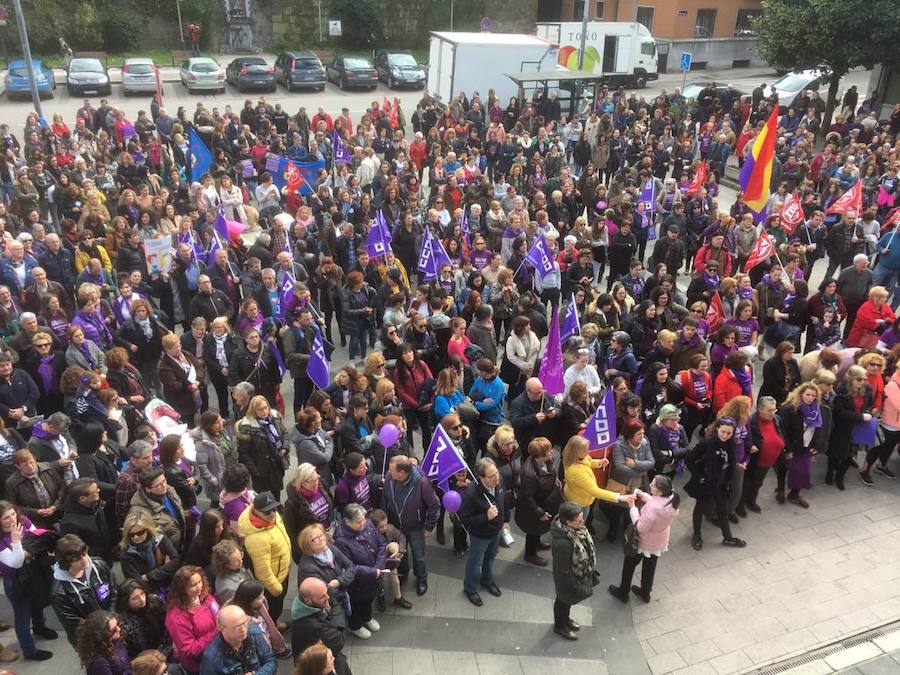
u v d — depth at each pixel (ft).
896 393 30.86
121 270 38.75
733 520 29.43
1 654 22.04
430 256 40.42
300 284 32.65
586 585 22.41
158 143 62.90
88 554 21.47
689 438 31.73
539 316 36.81
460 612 24.63
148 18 142.82
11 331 32.04
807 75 99.45
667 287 36.65
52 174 55.88
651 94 118.42
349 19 150.61
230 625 16.94
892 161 58.70
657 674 22.65
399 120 80.94
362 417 26.23
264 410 25.36
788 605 25.50
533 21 164.35
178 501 22.41
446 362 33.40
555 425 29.35
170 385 29.99
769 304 39.50
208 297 34.65
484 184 52.65
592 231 46.96
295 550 23.09
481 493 23.47
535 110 82.43
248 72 106.73
